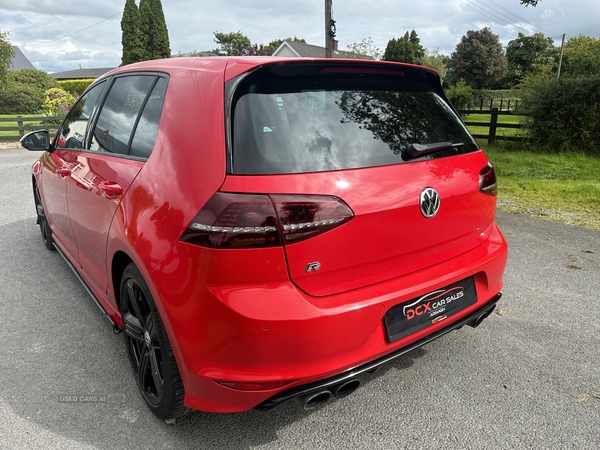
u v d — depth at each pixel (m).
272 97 2.01
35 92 37.53
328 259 1.89
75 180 3.11
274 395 1.89
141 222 2.12
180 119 2.14
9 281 4.10
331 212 1.85
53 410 2.45
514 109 12.83
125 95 2.86
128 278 2.38
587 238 5.26
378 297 2.01
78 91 48.66
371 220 1.95
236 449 2.19
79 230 3.18
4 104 35.84
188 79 2.26
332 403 2.52
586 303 3.66
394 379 2.73
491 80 70.50
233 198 1.78
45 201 4.29
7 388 2.63
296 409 2.48
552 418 2.38
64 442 2.22
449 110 2.62
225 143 1.89
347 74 2.25
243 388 1.87
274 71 2.06
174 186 1.99
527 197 7.26
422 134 2.31
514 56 83.19
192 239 1.83
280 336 1.80
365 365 2.02
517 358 2.92
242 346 1.81
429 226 2.18
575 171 9.02
